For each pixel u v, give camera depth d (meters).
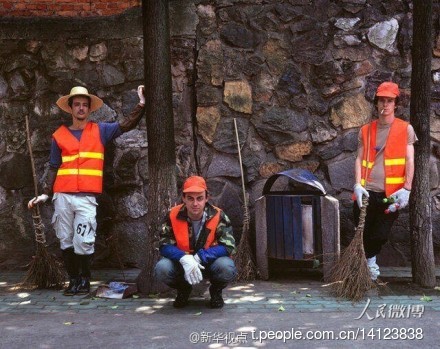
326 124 7.29
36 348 4.41
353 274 5.84
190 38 7.26
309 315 5.24
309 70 7.29
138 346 4.41
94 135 6.31
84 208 6.18
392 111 6.21
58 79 7.37
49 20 7.34
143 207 7.32
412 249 6.29
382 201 6.09
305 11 7.26
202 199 5.31
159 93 6.02
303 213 6.49
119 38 7.34
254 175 7.28
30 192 7.40
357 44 7.24
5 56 7.37
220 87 7.29
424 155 6.23
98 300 5.88
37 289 6.37
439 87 7.24
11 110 7.39
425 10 6.12
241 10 7.26
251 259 6.80
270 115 7.29
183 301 5.54
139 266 7.31
